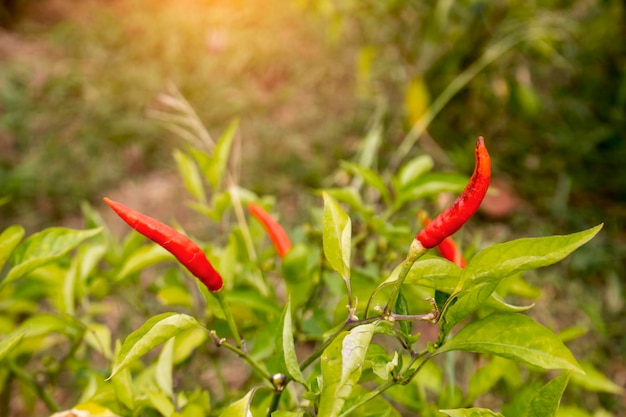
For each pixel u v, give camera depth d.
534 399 0.99
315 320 1.78
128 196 4.89
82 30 7.07
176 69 6.20
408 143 3.93
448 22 4.71
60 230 1.39
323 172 4.77
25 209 4.75
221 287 1.11
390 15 5.00
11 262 1.37
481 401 2.97
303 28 6.57
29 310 2.20
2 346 1.10
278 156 4.95
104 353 1.73
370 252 1.91
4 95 5.77
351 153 4.92
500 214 4.32
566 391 2.94
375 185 1.90
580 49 5.16
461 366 3.30
